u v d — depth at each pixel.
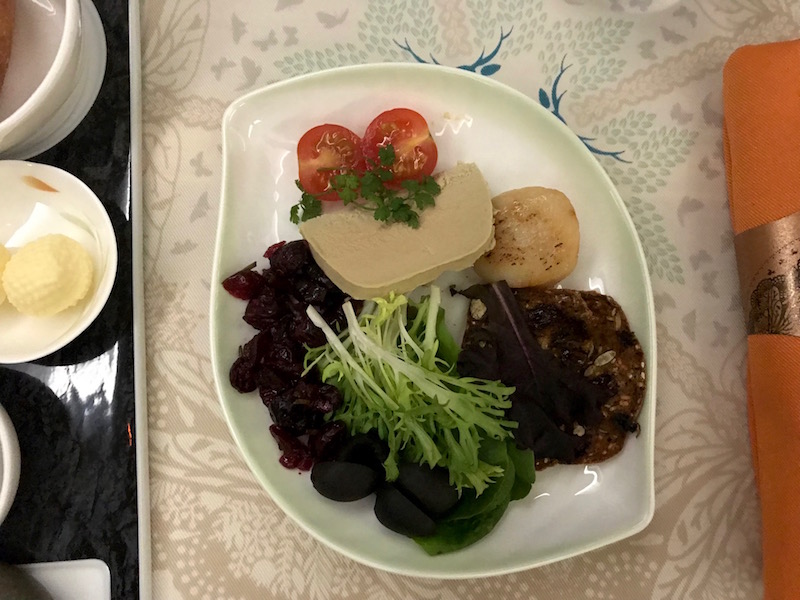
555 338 0.23
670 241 0.25
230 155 0.24
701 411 0.24
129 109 0.24
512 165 0.25
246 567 0.23
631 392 0.23
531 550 0.22
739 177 0.23
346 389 0.23
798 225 0.21
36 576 0.22
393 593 0.23
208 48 0.26
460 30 0.26
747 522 0.24
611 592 0.23
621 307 0.24
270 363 0.23
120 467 0.22
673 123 0.26
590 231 0.24
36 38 0.22
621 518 0.22
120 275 0.23
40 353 0.20
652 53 0.26
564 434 0.22
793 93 0.22
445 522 0.22
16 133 0.21
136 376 0.23
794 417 0.21
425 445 0.22
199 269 0.24
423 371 0.22
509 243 0.23
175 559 0.23
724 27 0.27
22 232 0.23
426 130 0.23
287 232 0.24
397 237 0.23
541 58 0.26
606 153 0.26
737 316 0.25
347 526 0.22
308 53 0.26
